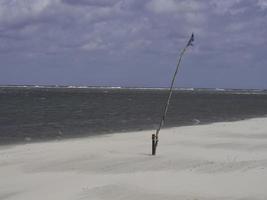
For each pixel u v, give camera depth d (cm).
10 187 3234
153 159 4184
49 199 2892
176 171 3628
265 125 7656
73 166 3928
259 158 4209
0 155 4538
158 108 13775
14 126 7962
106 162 4075
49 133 6912
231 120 9506
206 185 3139
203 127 7388
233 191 2969
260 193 2898
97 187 3119
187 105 15975
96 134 6731
